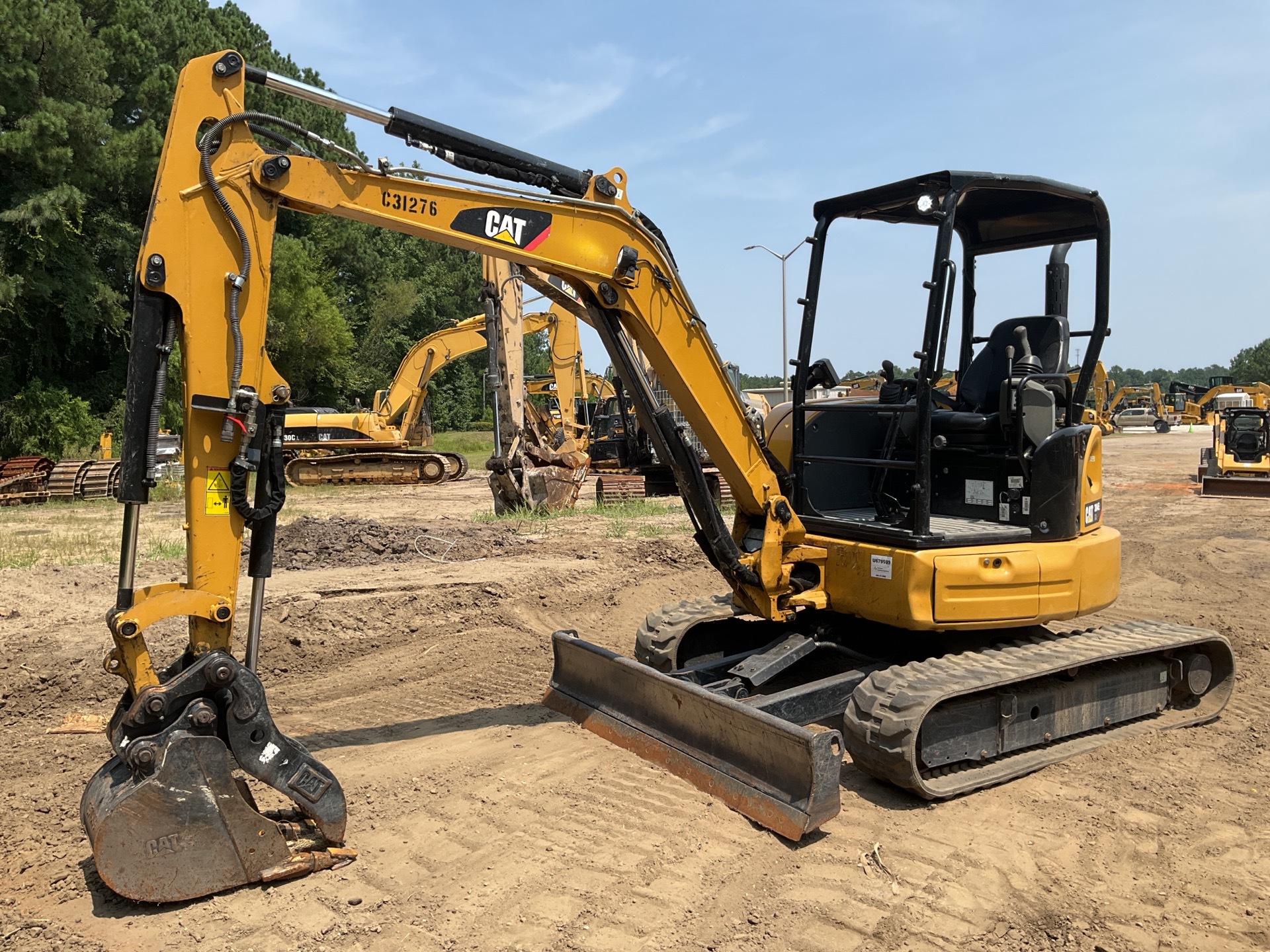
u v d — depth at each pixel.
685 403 5.21
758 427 5.45
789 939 3.43
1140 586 10.24
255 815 3.74
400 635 8.00
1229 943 3.43
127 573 3.74
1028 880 3.89
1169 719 5.83
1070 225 5.98
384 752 5.38
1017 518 5.58
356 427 23.95
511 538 12.53
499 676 7.02
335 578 9.47
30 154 26.39
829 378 5.79
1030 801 4.68
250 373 3.90
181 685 3.60
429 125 4.39
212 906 3.61
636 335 5.06
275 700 6.47
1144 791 4.81
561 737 5.52
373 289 51.56
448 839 4.20
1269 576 10.69
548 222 4.65
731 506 17.05
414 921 3.52
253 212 3.94
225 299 3.86
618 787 4.75
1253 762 5.21
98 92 28.61
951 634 5.68
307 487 23.58
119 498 3.69
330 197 4.10
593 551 11.57
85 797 3.73
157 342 3.74
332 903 3.64
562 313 18.19
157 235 3.71
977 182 5.00
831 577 5.47
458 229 4.42
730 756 4.63
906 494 6.23
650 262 4.93
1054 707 5.26
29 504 18.44
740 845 4.14
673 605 6.59
